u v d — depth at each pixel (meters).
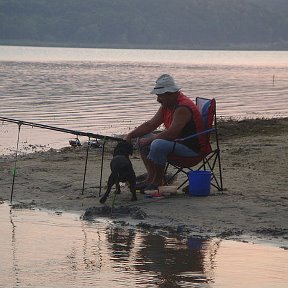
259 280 11.68
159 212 16.31
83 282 11.52
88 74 95.19
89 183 19.72
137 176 19.89
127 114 44.94
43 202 17.66
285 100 58.34
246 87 74.00
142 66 130.62
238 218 15.60
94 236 14.51
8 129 36.97
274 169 21.20
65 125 38.84
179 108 17.62
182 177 20.05
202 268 12.30
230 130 31.91
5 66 114.94
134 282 11.54
